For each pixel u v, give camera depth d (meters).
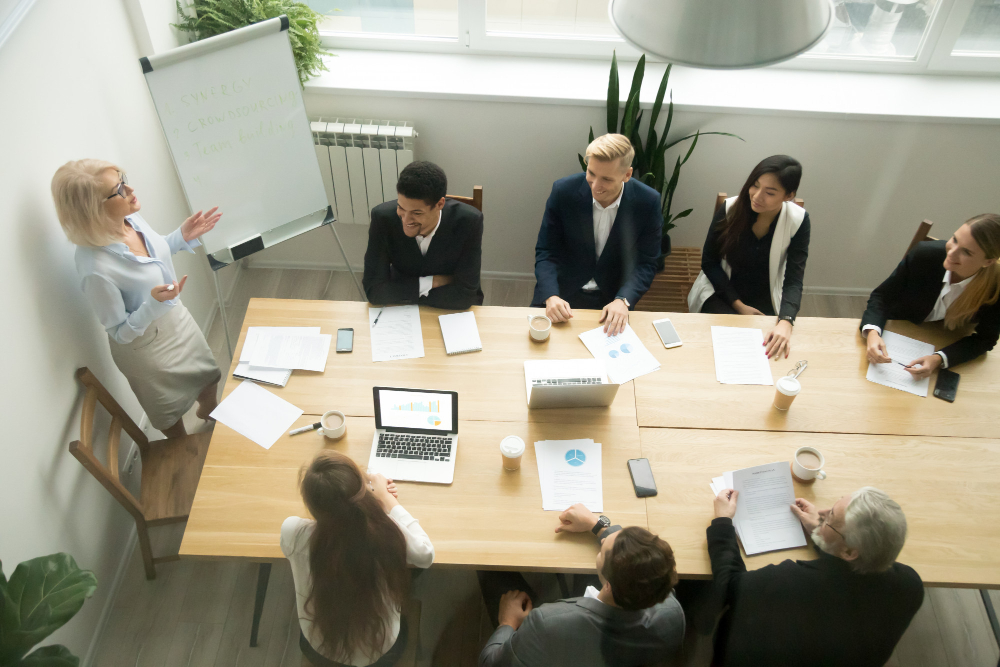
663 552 1.56
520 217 3.64
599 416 2.24
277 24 2.57
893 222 3.53
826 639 1.75
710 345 2.50
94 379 2.23
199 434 2.51
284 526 1.71
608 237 2.84
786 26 1.22
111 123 2.52
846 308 3.79
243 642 2.40
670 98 3.15
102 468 2.11
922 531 1.97
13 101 1.93
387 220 2.59
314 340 2.44
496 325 2.54
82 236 2.03
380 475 1.96
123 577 2.55
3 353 1.88
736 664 1.83
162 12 2.84
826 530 1.78
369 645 1.74
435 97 3.19
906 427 2.24
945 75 3.41
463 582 2.54
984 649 2.43
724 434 2.21
